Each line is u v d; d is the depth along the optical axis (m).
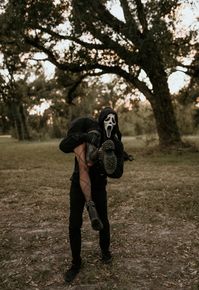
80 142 4.79
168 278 4.86
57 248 6.09
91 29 22.95
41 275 5.08
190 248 5.87
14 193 10.98
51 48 26.03
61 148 4.88
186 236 6.46
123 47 23.38
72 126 4.91
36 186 11.98
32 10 22.16
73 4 21.72
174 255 5.61
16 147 40.59
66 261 5.53
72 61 25.47
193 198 9.12
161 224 7.20
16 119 65.69
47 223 7.61
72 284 4.79
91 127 4.81
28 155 26.75
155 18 21.53
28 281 4.93
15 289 4.72
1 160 22.83
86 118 4.94
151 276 4.93
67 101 32.59
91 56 25.23
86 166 4.76
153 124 36.56
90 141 4.68
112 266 5.25
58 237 6.64
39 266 5.39
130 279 4.86
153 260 5.45
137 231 6.80
